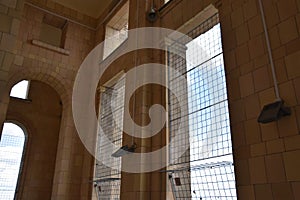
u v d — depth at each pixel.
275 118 1.63
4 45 2.04
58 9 4.59
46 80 4.34
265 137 1.75
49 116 5.98
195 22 2.78
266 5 1.99
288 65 1.74
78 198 3.88
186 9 2.88
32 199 5.28
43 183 5.47
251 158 1.80
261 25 1.99
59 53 4.39
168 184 2.59
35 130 5.75
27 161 5.48
